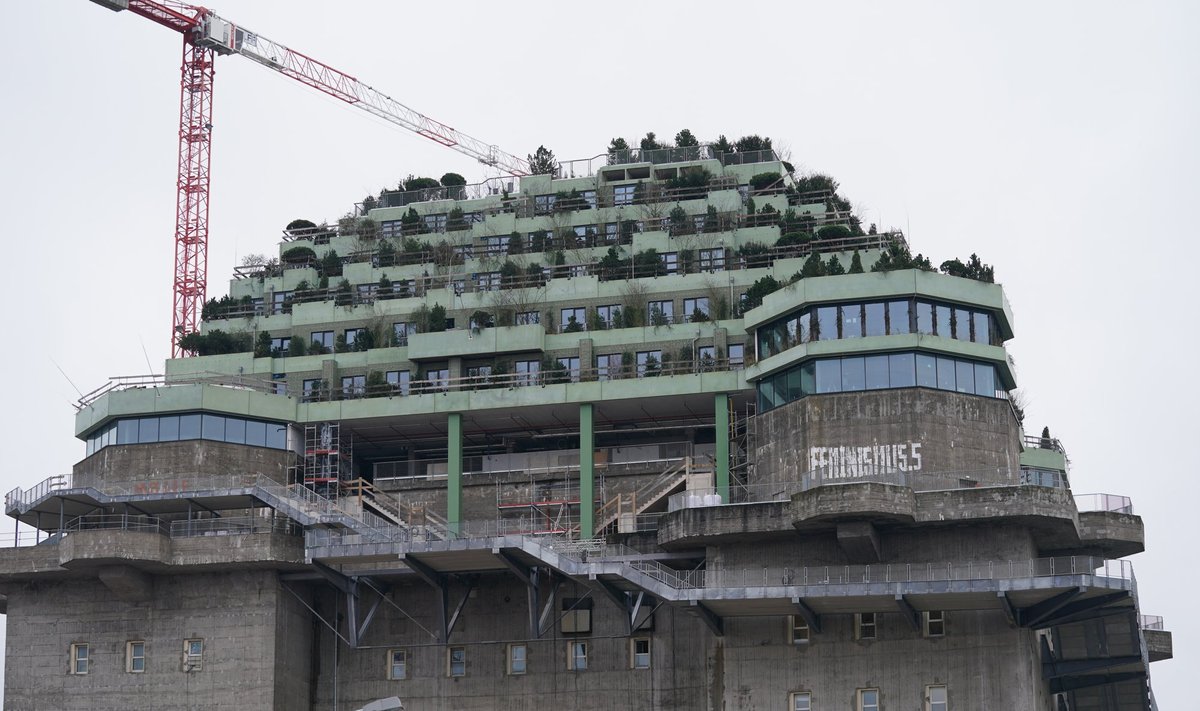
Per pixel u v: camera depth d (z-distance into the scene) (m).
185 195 153.88
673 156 126.25
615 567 93.69
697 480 102.94
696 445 108.62
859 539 91.44
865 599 90.88
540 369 110.12
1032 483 99.31
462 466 108.81
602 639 100.19
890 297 97.12
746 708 94.31
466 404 106.06
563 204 122.44
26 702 101.75
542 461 109.69
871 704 92.75
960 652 92.12
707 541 95.56
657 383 103.38
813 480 94.19
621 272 114.44
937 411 95.50
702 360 107.25
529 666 101.00
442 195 128.25
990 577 89.50
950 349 96.62
